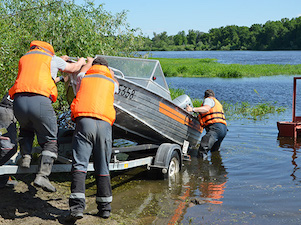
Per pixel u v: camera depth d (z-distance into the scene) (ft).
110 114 13.70
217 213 14.96
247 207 15.69
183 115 23.32
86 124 13.14
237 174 21.11
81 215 12.64
